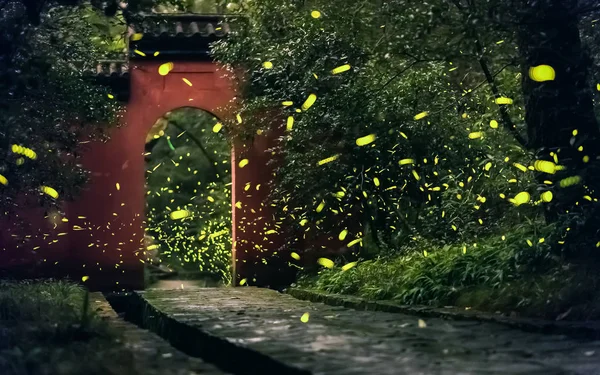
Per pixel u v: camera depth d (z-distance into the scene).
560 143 8.41
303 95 11.55
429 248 11.30
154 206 19.69
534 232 8.78
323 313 8.42
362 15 9.74
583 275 7.37
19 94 9.12
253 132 14.53
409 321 7.31
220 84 15.10
